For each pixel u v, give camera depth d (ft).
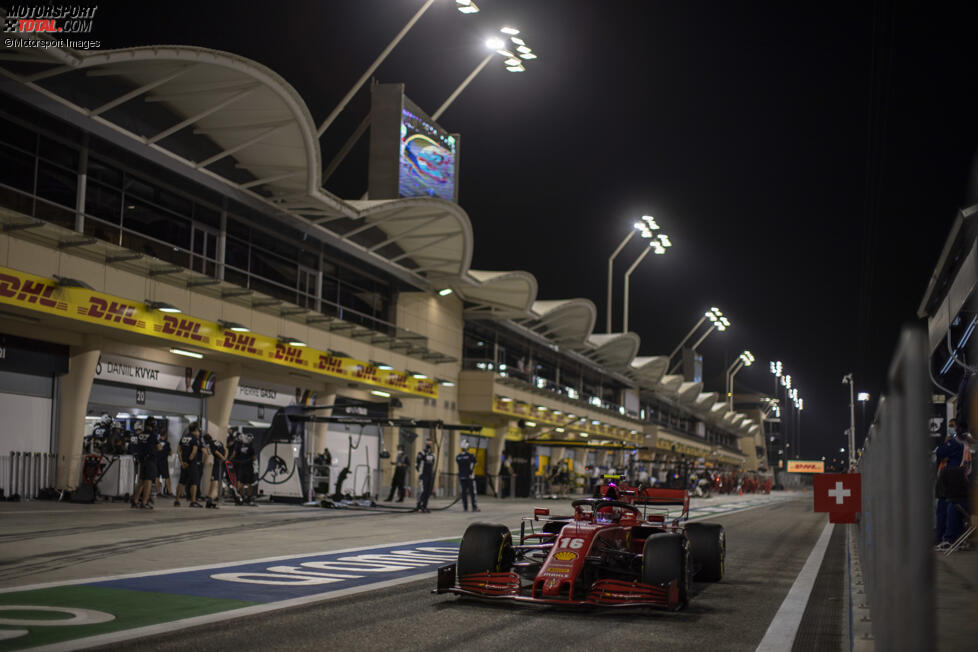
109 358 68.33
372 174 98.78
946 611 22.40
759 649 21.08
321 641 20.61
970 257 35.65
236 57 56.39
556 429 156.25
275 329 80.69
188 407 78.07
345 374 91.91
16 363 60.90
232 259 81.87
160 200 72.69
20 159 59.21
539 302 148.97
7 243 53.78
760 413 438.81
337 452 99.40
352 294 103.55
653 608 25.55
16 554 34.12
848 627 24.72
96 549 36.65
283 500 75.51
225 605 24.75
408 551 41.32
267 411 88.63
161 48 52.44
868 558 24.66
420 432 115.65
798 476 387.75
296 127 66.49
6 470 60.13
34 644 18.84
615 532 29.32
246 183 73.56
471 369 129.49
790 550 50.44
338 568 33.99
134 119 63.10
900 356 7.91
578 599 26.32
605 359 178.09
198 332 70.33
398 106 99.55
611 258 168.25
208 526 49.80
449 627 22.75
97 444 67.26
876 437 17.76
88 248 59.52
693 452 272.10
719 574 33.83
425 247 101.35
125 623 21.67
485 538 26.94
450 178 109.19
